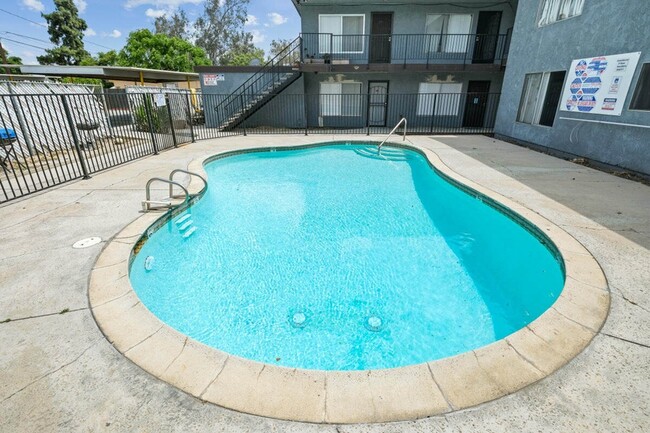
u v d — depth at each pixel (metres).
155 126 8.89
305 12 11.69
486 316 2.99
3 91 7.64
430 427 1.44
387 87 12.53
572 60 6.74
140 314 2.17
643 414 1.50
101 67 13.48
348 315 2.97
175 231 4.11
